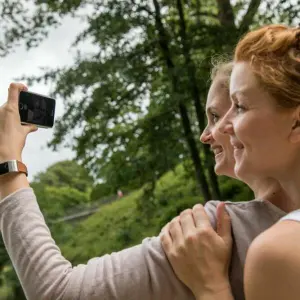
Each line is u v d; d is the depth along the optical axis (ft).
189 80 29.60
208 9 38.01
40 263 3.60
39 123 4.79
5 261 27.50
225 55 4.33
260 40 3.28
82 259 39.93
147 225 41.42
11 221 3.71
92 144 31.53
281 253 2.49
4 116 4.18
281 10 25.46
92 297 3.52
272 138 3.21
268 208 3.70
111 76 30.55
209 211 4.00
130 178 32.14
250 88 3.22
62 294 3.53
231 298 3.52
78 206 55.93
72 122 30.30
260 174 3.41
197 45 30.45
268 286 2.52
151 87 32.50
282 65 3.12
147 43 31.12
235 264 3.67
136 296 3.57
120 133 32.55
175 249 3.62
